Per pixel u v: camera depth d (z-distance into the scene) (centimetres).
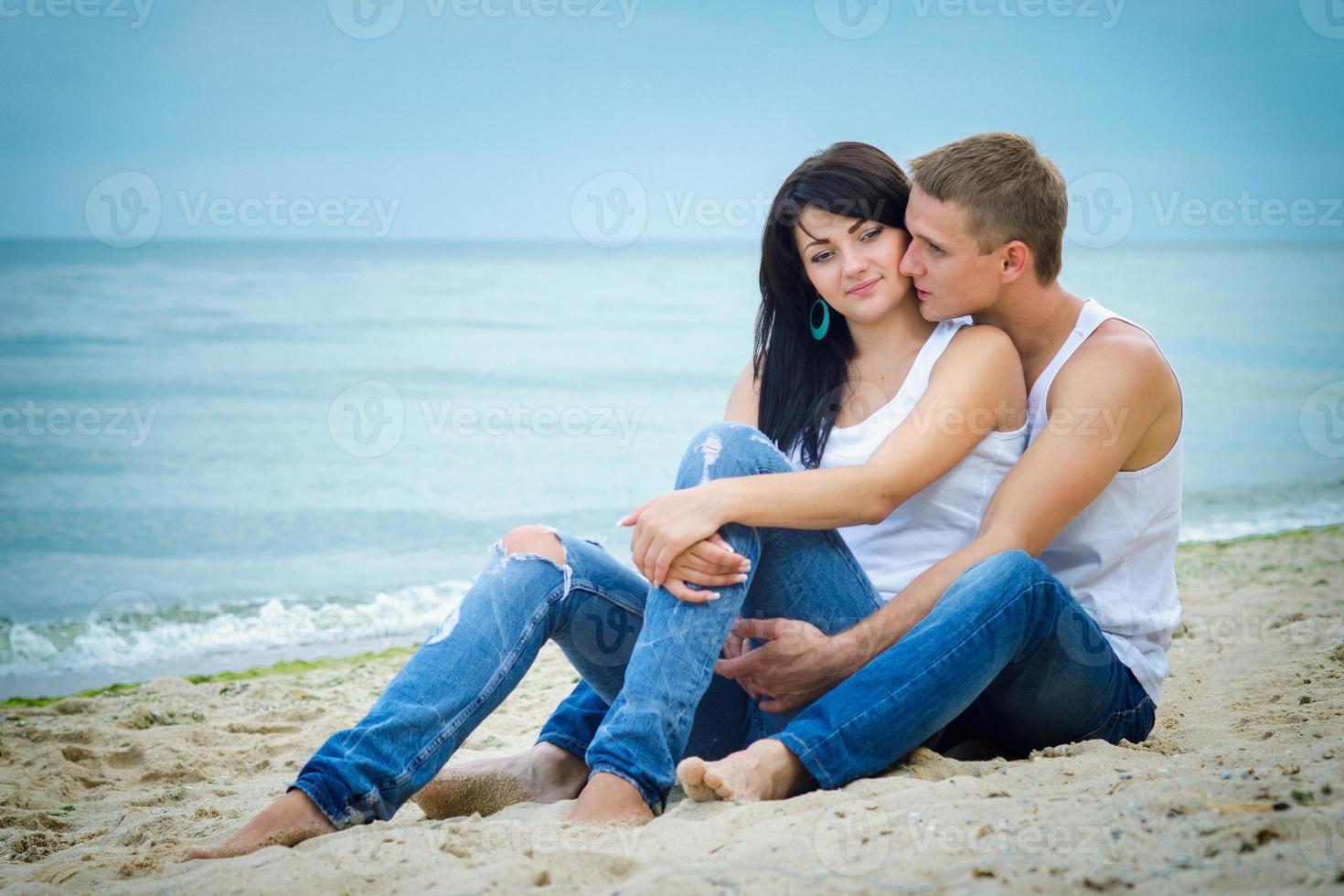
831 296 334
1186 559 891
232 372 2728
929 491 329
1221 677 466
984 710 318
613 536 1241
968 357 319
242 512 1404
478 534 1277
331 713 560
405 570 1113
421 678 284
